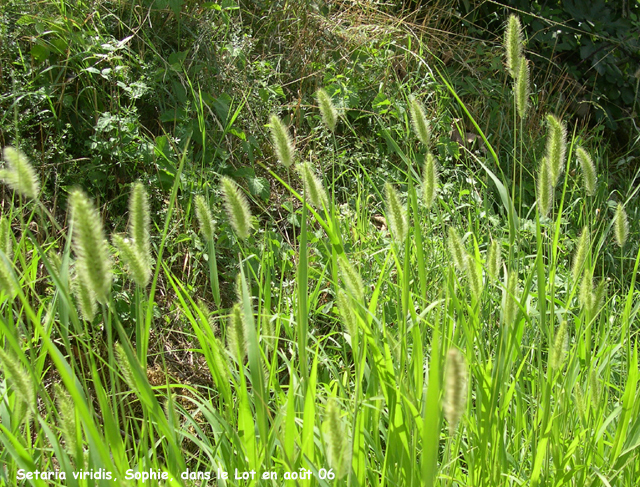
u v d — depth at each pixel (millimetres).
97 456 1345
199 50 4309
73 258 3225
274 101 4449
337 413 1271
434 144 4707
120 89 3877
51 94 3559
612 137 6648
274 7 5109
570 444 1915
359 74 5031
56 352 1103
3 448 1715
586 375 2166
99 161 3551
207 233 1821
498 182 2148
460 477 2016
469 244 3262
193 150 4000
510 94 5602
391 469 1768
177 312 3268
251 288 3344
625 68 6754
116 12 4180
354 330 1690
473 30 6191
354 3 5555
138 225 1532
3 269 1384
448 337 1979
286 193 4230
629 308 2150
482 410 1775
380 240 3682
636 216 4953
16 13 3826
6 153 1536
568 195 4930
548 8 6586
